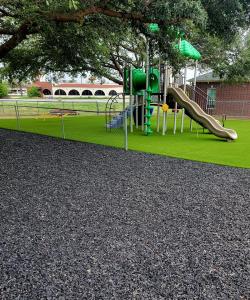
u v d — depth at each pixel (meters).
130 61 19.34
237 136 11.30
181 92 12.05
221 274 2.68
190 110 11.52
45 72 18.41
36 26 8.80
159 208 4.25
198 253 3.03
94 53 14.27
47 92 57.97
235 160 7.28
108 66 19.34
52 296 2.38
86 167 6.63
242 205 4.38
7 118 19.34
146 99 11.65
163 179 5.69
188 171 6.29
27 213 4.08
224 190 5.06
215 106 21.44
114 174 6.05
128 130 12.99
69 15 7.22
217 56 17.67
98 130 12.89
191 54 12.18
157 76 11.55
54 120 17.55
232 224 3.74
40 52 15.27
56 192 4.96
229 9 7.45
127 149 8.64
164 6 6.16
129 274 2.67
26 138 10.73
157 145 9.40
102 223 3.75
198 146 9.23
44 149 8.71
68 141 10.08
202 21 6.40
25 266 2.80
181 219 3.88
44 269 2.75
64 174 6.07
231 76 18.12
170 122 16.78
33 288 2.48
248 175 5.99
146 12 6.77
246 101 20.50
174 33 7.56
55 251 3.07
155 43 8.78
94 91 59.69
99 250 3.09
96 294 2.40
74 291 2.44
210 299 2.34
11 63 16.19
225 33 8.28
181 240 3.31
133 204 4.41
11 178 5.79
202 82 22.14
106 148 8.85
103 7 6.91
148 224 3.72
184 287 2.49
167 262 2.87
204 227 3.65
